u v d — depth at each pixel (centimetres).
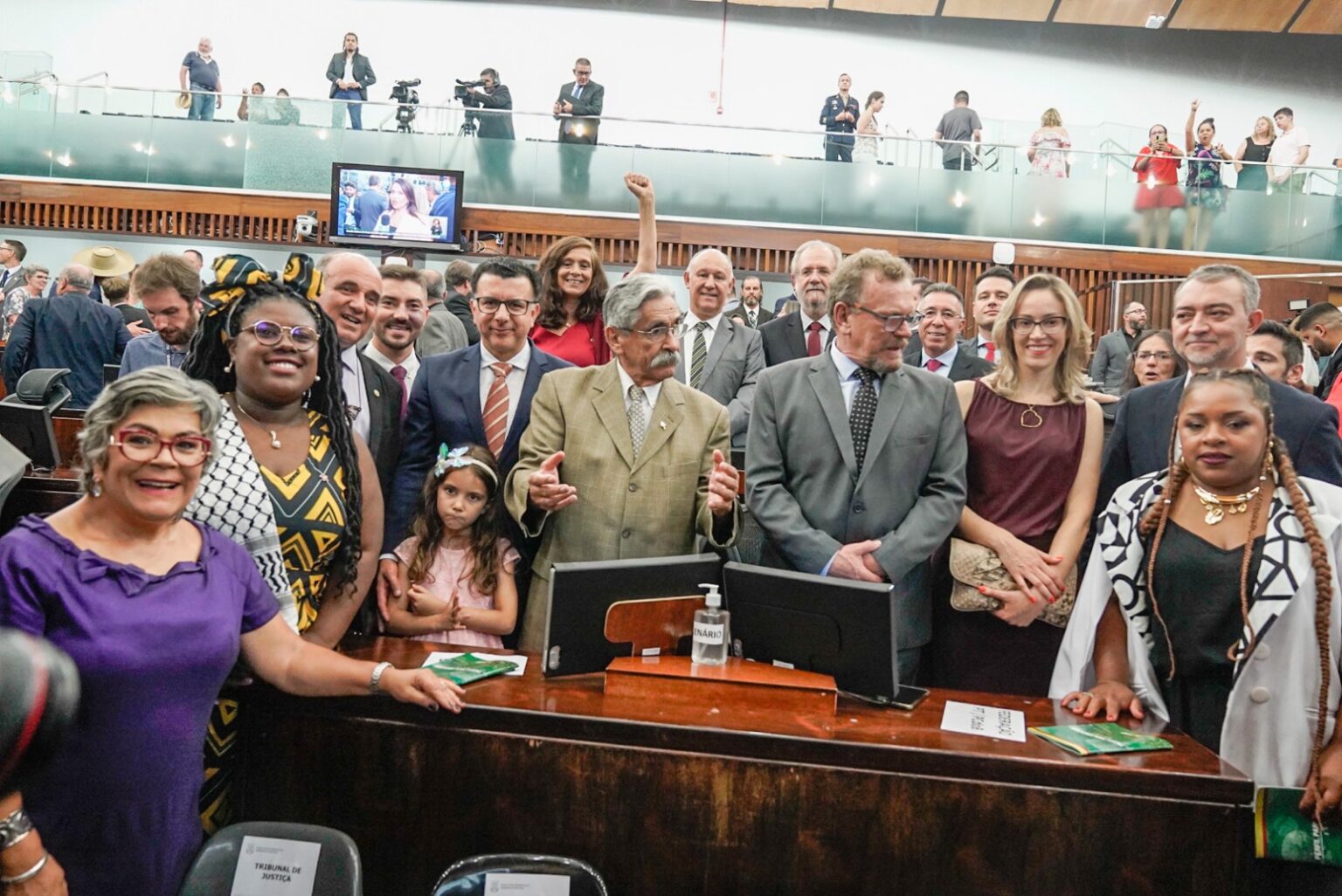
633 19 1273
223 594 162
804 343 363
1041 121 1043
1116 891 161
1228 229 977
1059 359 250
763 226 1005
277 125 1010
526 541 254
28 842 132
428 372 269
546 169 1003
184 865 158
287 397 197
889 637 183
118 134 1020
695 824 170
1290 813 168
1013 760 162
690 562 204
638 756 171
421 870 179
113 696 146
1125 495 211
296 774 182
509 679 193
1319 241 966
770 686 183
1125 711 194
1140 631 203
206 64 1087
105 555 153
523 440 246
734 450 304
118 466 150
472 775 176
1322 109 1260
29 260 1045
